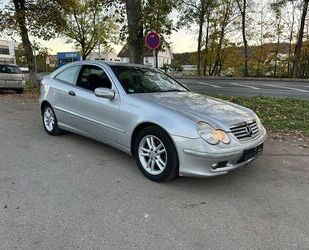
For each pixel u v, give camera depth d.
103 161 4.97
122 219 3.27
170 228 3.12
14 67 15.53
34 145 5.77
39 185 4.05
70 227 3.10
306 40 33.91
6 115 8.85
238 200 3.75
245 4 32.78
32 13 15.88
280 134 6.81
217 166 3.81
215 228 3.14
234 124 4.02
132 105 4.48
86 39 31.09
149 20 10.64
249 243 2.91
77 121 5.55
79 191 3.90
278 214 3.44
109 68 5.18
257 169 4.76
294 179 4.41
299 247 2.86
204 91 16.69
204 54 38.56
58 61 42.81
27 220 3.21
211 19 36.00
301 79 27.72
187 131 3.80
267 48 37.59
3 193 3.80
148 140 4.30
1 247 2.78
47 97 6.29
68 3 16.73
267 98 11.98
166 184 4.15
